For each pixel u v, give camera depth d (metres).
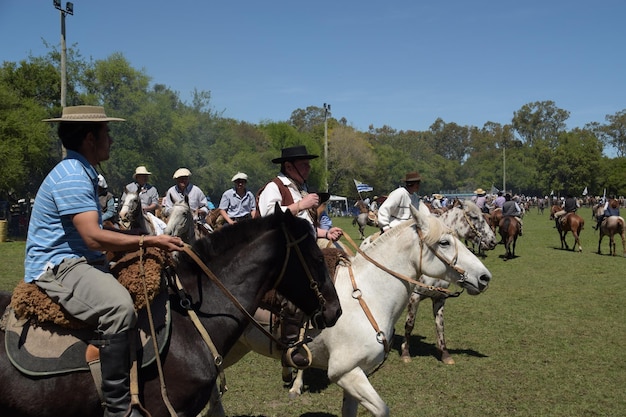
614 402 5.65
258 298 3.33
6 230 21.55
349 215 59.78
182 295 3.08
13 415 2.68
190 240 7.26
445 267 4.88
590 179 85.88
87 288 2.72
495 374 6.58
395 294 4.60
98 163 3.01
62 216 2.77
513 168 98.12
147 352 2.84
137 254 3.00
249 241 3.34
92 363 2.73
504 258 18.20
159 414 2.87
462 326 9.12
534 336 8.41
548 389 6.04
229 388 6.14
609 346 7.81
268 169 48.38
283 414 5.41
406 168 85.81
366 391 4.23
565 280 13.81
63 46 20.75
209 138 40.84
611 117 126.00
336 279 4.55
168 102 34.41
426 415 5.31
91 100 31.27
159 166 34.06
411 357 7.33
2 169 23.73
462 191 102.31
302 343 3.88
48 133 26.69
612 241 19.41
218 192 40.59
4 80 29.39
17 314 2.76
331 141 64.44
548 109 123.69
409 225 4.81
